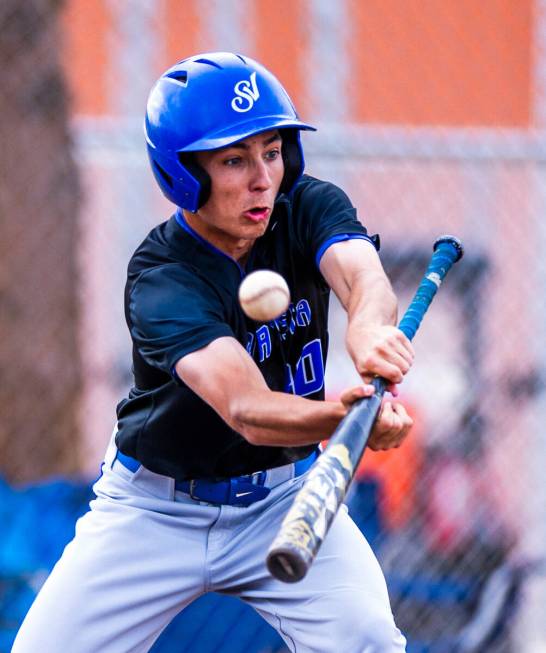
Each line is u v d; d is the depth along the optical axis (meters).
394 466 18.97
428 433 19.45
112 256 21.17
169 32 22.72
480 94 23.42
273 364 10.89
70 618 11.38
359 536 11.51
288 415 9.05
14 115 19.61
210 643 17.33
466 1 23.39
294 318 10.93
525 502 19.62
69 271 20.08
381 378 9.34
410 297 21.58
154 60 22.62
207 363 9.53
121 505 11.59
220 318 10.11
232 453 11.09
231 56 10.48
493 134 20.02
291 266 10.90
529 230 21.16
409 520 18.86
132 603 11.45
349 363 21.11
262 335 10.72
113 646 11.56
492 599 18.73
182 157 10.13
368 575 11.19
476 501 19.31
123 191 21.11
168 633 17.25
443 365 20.64
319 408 8.98
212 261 10.43
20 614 16.61
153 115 10.30
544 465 19.77
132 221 21.17
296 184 10.79
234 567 11.50
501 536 19.28
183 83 10.27
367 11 22.92
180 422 10.88
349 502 18.61
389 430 9.16
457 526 19.08
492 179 21.33
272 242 10.88
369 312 9.93
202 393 9.55
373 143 19.14
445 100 23.23
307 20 22.78
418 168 21.38
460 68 23.41
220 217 10.23
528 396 19.94
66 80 20.08
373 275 10.33
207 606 17.41
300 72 22.98
